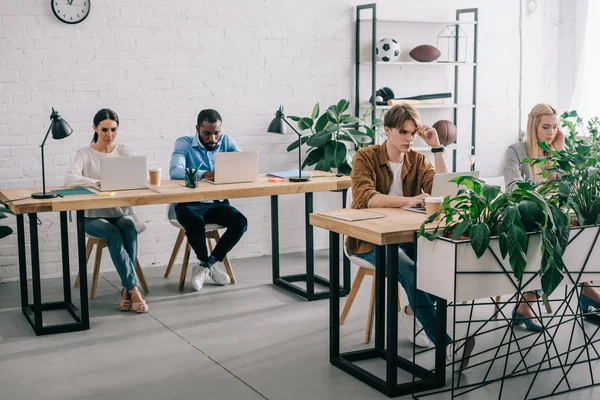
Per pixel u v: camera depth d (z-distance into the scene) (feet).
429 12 20.13
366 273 12.44
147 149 17.43
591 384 10.14
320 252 19.19
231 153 14.07
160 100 17.40
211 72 17.83
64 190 13.48
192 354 11.50
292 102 18.76
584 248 9.88
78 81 16.60
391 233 9.43
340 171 17.98
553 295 14.53
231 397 9.82
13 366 11.05
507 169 14.08
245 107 18.28
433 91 20.44
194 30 17.53
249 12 18.03
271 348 11.75
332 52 19.06
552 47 21.72
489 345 11.62
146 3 17.01
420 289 9.45
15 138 16.21
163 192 13.10
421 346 11.64
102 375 10.65
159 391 10.04
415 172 12.21
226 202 15.90
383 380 10.03
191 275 16.16
